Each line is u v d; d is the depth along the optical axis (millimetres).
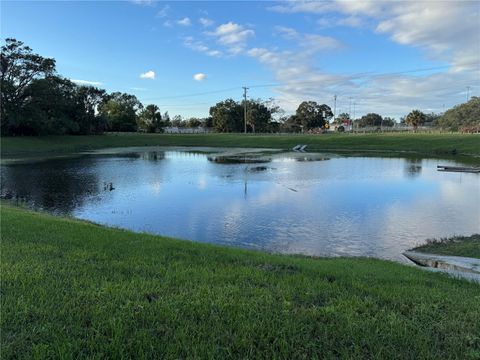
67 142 63469
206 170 31031
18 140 57500
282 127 128750
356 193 20141
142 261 5883
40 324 3473
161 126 113125
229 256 6863
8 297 4016
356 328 3547
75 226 9383
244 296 4344
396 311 4094
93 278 4805
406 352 3154
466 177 26562
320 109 135875
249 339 3283
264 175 27656
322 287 4848
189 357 2992
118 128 101875
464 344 3340
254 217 14773
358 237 12102
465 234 12375
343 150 56469
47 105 63000
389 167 33219
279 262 6609
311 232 12680
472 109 113188
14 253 6039
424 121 127938
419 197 18969
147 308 3850
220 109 112688
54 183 24250
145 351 3074
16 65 58406
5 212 11445
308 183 23672
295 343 3268
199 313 3783
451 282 6031
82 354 3004
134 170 31281
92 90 80000
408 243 11445
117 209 16453
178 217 14875
